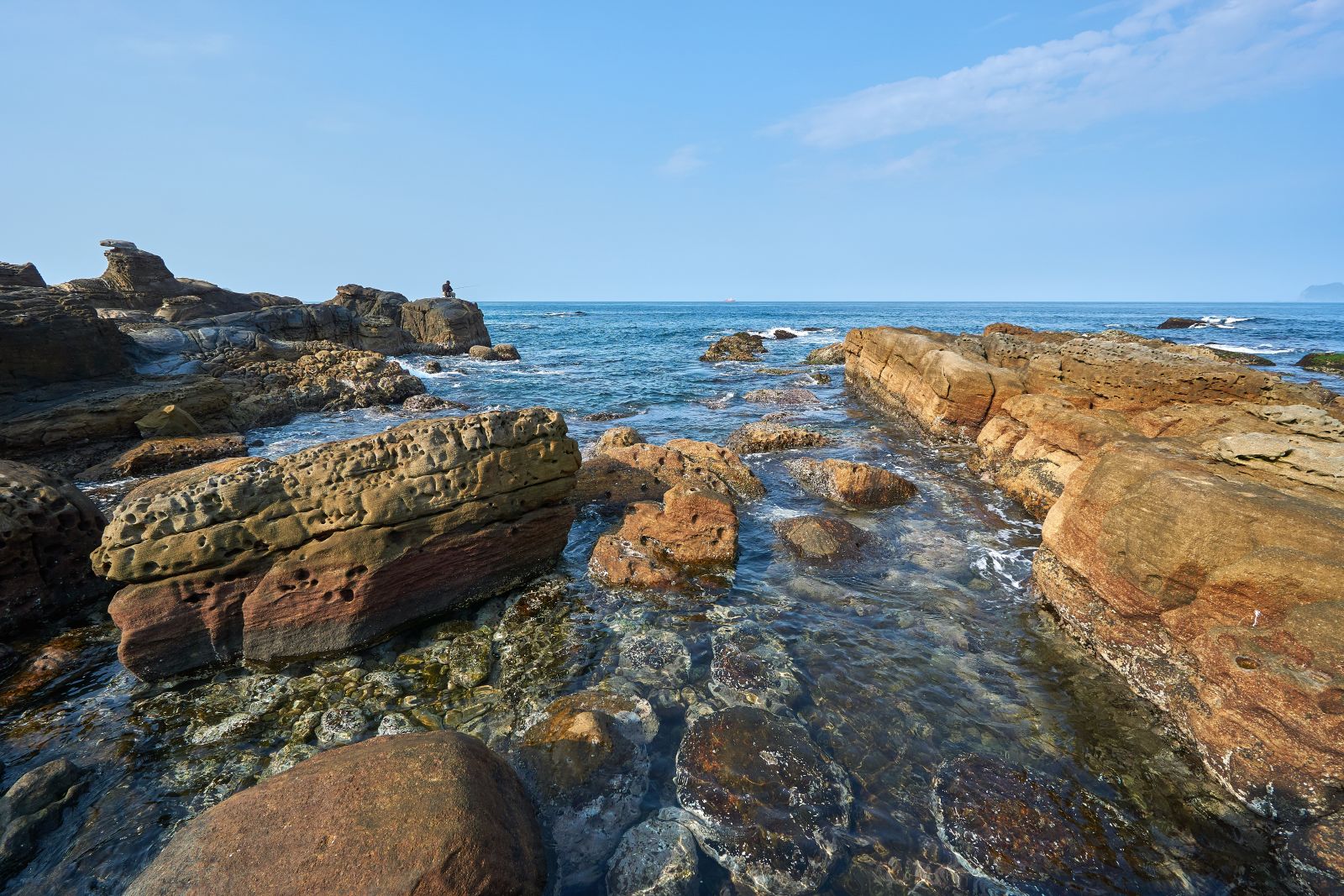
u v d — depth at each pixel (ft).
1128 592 20.39
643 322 309.42
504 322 302.45
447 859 11.41
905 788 16.07
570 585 27.37
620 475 38.04
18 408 47.88
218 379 68.18
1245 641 16.12
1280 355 124.06
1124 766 16.83
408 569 23.36
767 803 15.20
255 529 21.45
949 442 52.85
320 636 22.11
